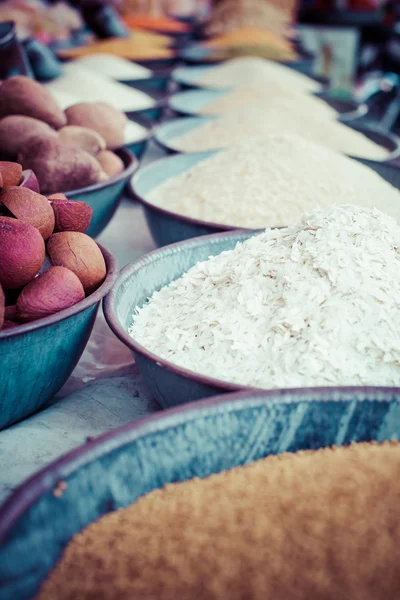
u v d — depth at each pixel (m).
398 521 0.63
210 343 0.84
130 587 0.59
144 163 1.91
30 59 1.84
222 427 0.69
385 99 3.36
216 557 0.60
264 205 1.17
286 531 0.62
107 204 1.23
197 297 0.93
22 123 1.21
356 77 4.00
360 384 0.79
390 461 0.68
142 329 0.92
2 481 0.79
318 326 0.81
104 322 1.16
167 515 0.64
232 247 1.05
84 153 1.19
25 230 0.85
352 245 0.89
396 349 0.80
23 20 2.84
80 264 0.90
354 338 0.81
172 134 1.75
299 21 4.27
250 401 0.69
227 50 2.95
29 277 0.85
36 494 0.60
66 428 0.88
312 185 1.21
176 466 0.68
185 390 0.76
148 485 0.67
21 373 0.82
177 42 3.46
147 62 2.81
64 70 1.98
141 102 2.03
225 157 1.32
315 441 0.71
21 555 0.59
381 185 1.31
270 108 1.71
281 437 0.71
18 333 0.78
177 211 1.21
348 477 0.67
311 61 2.90
